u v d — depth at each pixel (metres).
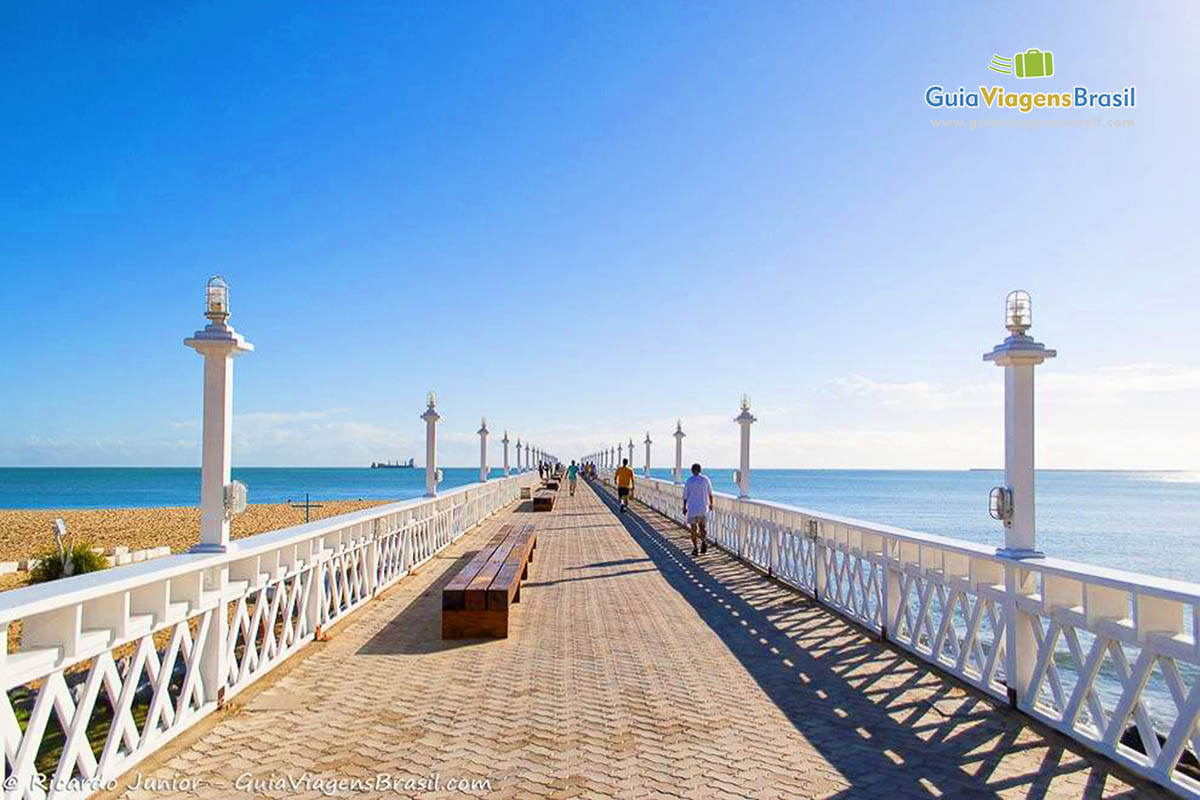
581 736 4.88
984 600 5.77
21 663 3.42
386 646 7.24
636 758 4.52
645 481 27.33
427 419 14.04
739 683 6.04
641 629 7.97
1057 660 11.52
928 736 4.86
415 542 12.38
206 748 4.64
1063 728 4.81
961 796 3.98
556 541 16.25
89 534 28.59
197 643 5.10
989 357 5.55
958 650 6.38
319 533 7.02
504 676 6.25
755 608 9.07
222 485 5.41
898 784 4.14
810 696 5.71
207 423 5.43
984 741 4.76
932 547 6.39
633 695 5.74
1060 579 4.96
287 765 4.39
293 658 6.79
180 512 41.44
